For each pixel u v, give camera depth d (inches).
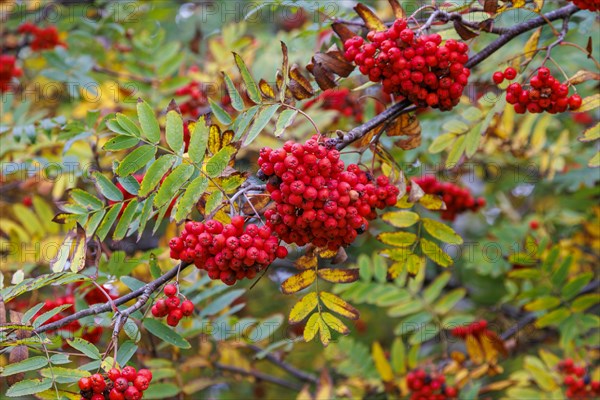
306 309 40.3
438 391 51.4
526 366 51.7
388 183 40.6
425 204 43.0
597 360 58.4
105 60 55.9
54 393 37.8
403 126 42.6
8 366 38.0
